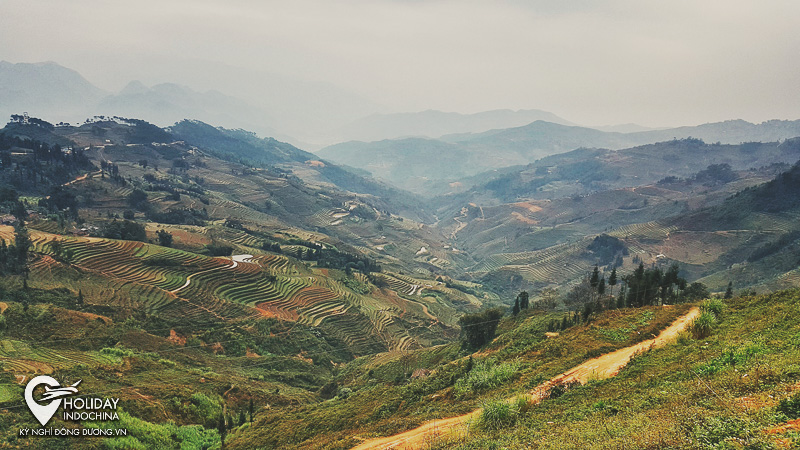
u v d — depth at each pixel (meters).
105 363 72.94
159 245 160.00
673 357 33.66
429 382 51.94
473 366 52.16
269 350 112.44
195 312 117.69
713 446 15.02
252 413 69.19
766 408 16.72
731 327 38.03
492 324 90.94
